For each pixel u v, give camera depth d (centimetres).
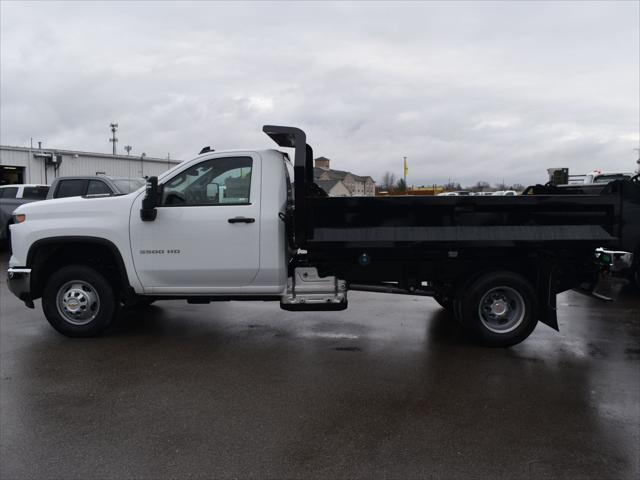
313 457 350
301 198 568
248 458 348
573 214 581
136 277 599
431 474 330
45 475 327
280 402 441
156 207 588
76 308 616
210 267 589
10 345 600
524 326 588
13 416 412
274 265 586
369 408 429
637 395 460
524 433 386
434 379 497
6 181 3142
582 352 586
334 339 633
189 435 380
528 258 602
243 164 595
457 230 574
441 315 762
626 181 580
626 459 350
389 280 618
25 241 607
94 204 604
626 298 900
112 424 398
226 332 663
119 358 555
